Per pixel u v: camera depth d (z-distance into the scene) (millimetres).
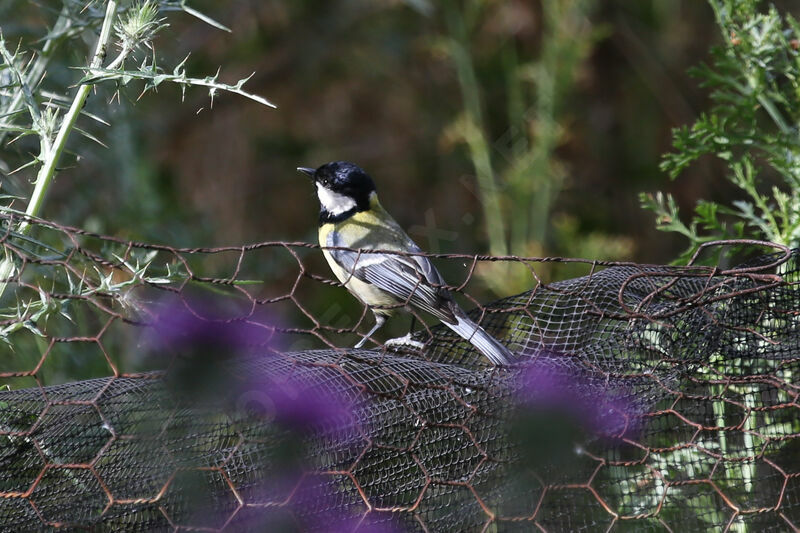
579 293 7402
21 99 8172
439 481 6484
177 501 6688
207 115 17328
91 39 9055
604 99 19250
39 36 9852
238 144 17531
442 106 18766
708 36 19453
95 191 12625
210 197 17125
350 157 18547
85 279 6957
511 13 17422
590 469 7289
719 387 7672
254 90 17891
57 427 6824
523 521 7152
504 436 7156
